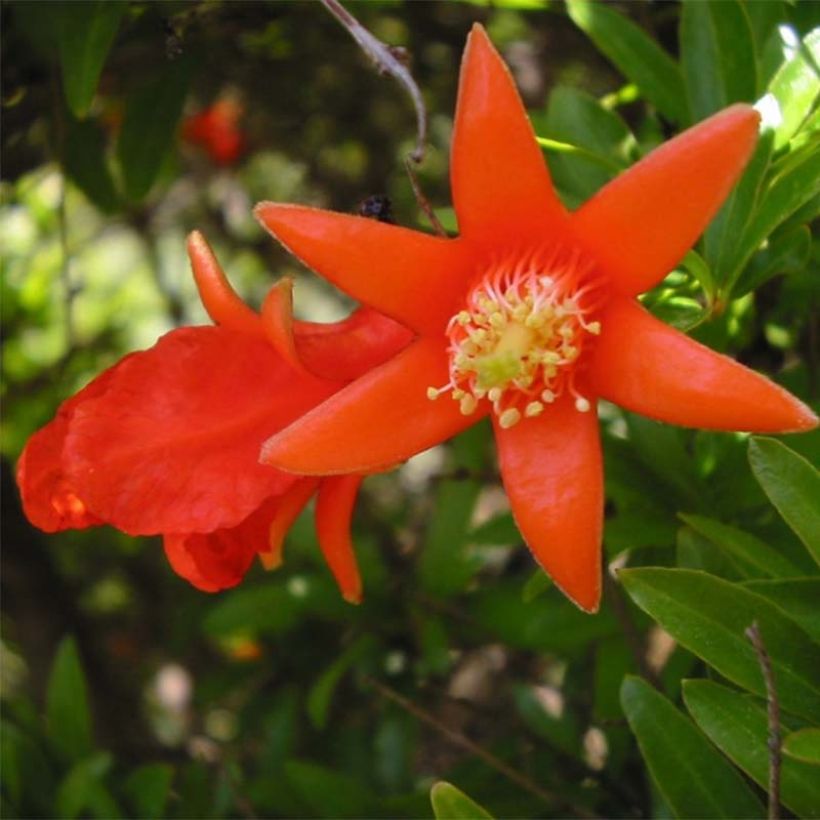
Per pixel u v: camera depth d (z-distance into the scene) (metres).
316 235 0.18
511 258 0.18
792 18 0.23
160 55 0.27
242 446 0.18
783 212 0.19
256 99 0.36
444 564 0.27
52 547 0.40
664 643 0.26
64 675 0.27
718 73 0.22
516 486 0.18
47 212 0.39
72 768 0.26
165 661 0.42
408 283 0.18
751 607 0.18
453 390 0.18
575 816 0.24
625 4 0.26
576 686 0.27
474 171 0.18
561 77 0.32
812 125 0.20
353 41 0.30
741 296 0.20
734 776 0.19
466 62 0.17
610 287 0.18
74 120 0.27
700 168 0.17
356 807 0.25
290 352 0.18
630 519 0.22
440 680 0.29
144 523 0.18
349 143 0.37
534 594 0.20
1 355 0.38
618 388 0.18
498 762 0.24
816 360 0.23
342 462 0.18
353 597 0.20
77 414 0.18
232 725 0.38
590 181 0.23
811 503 0.18
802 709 0.18
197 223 0.42
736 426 0.17
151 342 0.43
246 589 0.32
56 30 0.25
